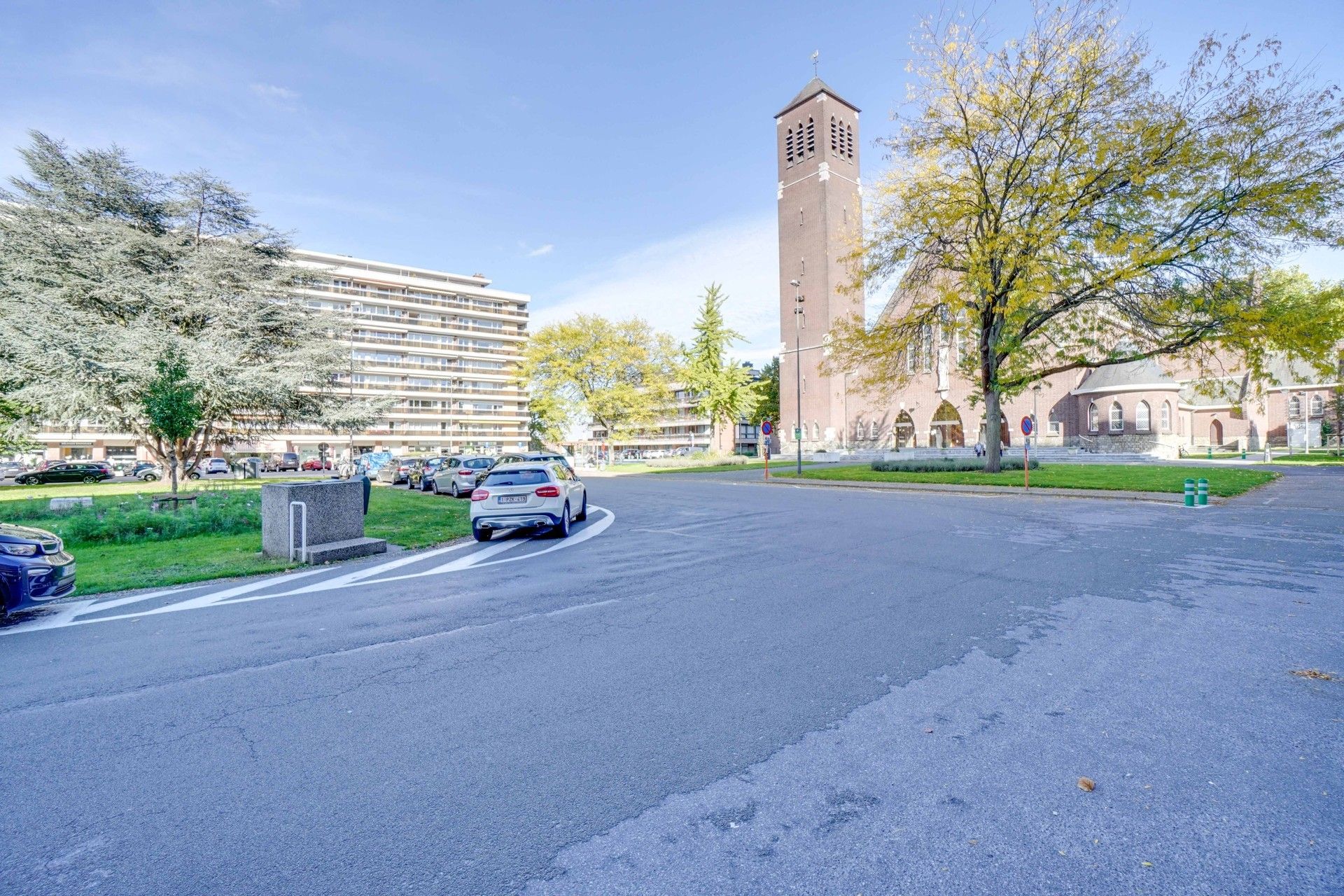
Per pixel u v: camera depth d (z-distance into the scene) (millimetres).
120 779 3234
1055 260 20531
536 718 3889
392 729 3768
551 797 3002
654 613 6227
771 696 4145
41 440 60656
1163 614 5879
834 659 4797
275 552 9797
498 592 7359
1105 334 23797
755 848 2600
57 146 27750
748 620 5898
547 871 2486
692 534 11742
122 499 17688
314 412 31047
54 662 5066
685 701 4094
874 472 29094
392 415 84500
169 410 15414
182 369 15977
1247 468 28406
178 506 14625
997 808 2838
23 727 3850
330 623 6113
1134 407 45594
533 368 50969
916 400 55438
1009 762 3236
